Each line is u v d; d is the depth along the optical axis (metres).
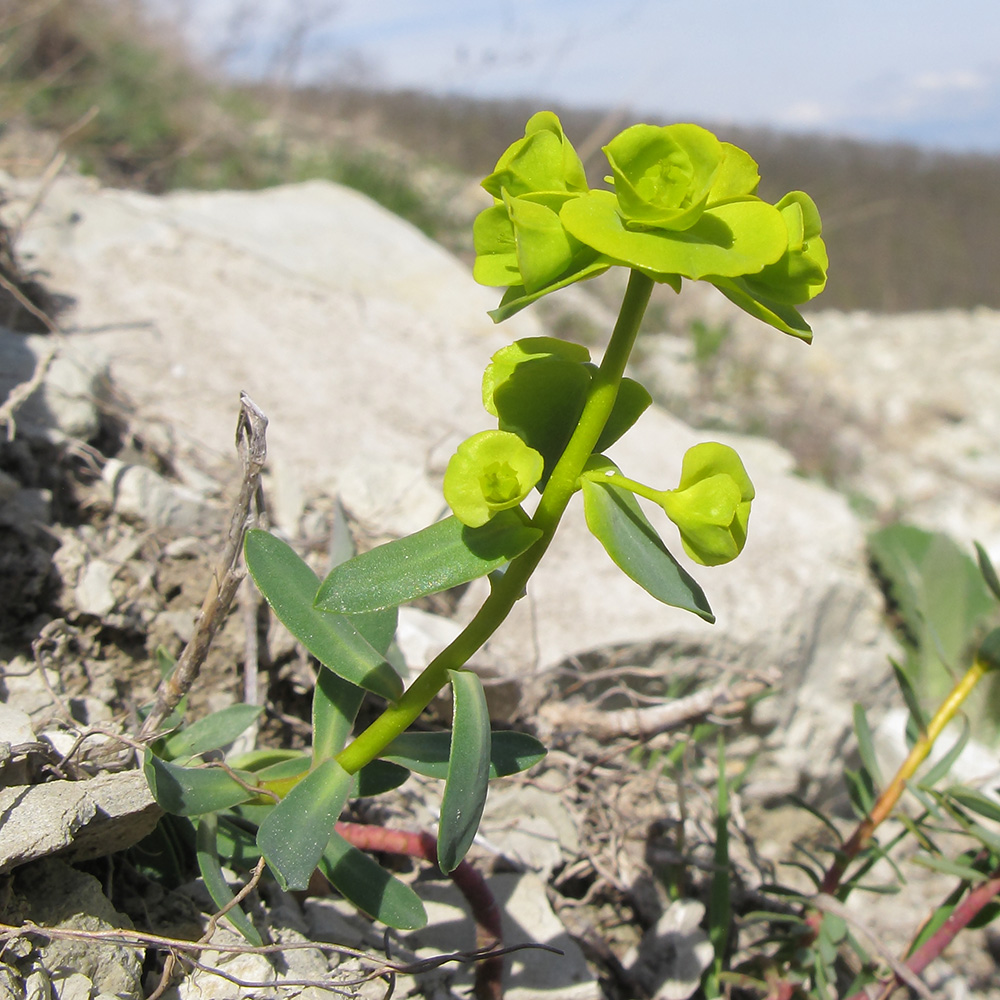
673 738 0.32
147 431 0.35
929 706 0.48
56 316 0.39
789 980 0.25
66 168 0.50
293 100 1.34
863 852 0.26
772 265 0.15
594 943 0.26
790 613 0.41
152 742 0.20
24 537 0.26
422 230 1.06
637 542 0.16
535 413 0.17
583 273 0.15
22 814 0.17
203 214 0.53
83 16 0.92
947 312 2.10
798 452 0.96
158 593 0.28
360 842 0.23
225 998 0.19
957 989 0.32
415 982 0.22
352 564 0.16
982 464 1.14
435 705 0.28
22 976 0.17
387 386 0.44
